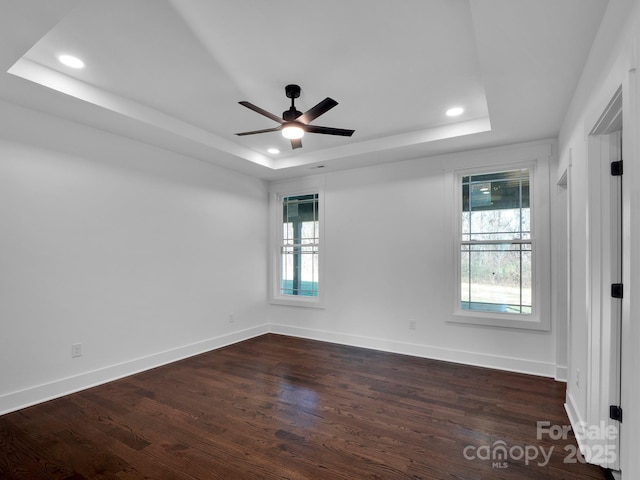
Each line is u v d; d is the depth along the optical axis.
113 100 2.91
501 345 3.73
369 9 1.88
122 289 3.49
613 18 1.56
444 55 2.33
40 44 2.22
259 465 2.04
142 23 2.01
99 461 2.08
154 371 3.63
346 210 4.76
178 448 2.21
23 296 2.80
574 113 2.52
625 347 1.34
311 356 4.16
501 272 3.84
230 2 1.83
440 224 4.08
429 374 3.54
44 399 2.89
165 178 3.93
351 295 4.69
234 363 3.90
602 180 1.99
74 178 3.13
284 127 2.71
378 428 2.46
